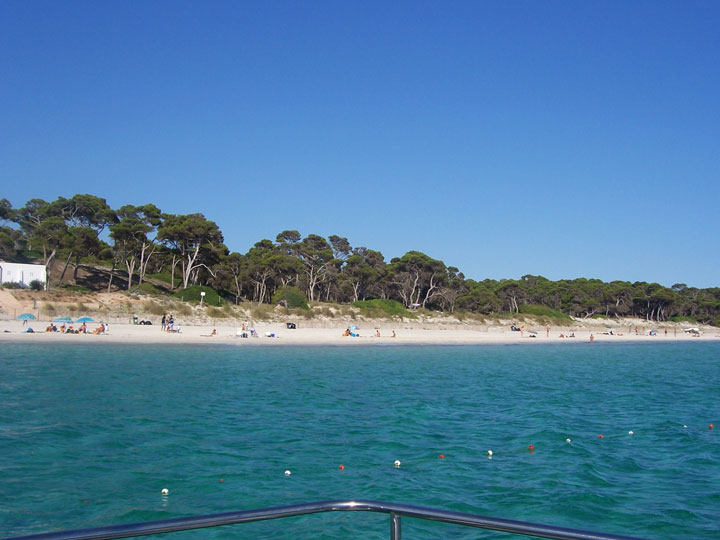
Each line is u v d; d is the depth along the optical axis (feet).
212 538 35.14
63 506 40.81
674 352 256.93
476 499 45.32
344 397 92.94
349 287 324.19
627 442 66.03
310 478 49.01
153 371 115.24
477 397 98.07
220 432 64.59
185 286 253.03
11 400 78.23
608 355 226.79
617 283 481.05
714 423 78.84
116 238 247.09
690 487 49.60
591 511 43.45
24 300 199.52
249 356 156.87
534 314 381.60
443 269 351.87
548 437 67.15
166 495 43.73
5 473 47.42
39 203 307.37
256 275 280.72
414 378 123.34
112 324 201.05
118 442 58.39
